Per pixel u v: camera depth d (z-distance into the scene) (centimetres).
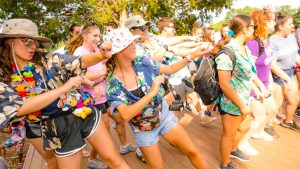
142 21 355
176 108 357
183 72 450
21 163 523
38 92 227
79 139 247
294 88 472
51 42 226
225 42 330
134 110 243
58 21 1862
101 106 359
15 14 1914
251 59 337
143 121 265
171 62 403
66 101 237
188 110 639
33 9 1942
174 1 1738
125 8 1636
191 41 363
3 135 664
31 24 216
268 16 366
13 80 219
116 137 515
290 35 461
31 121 238
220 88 322
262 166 368
